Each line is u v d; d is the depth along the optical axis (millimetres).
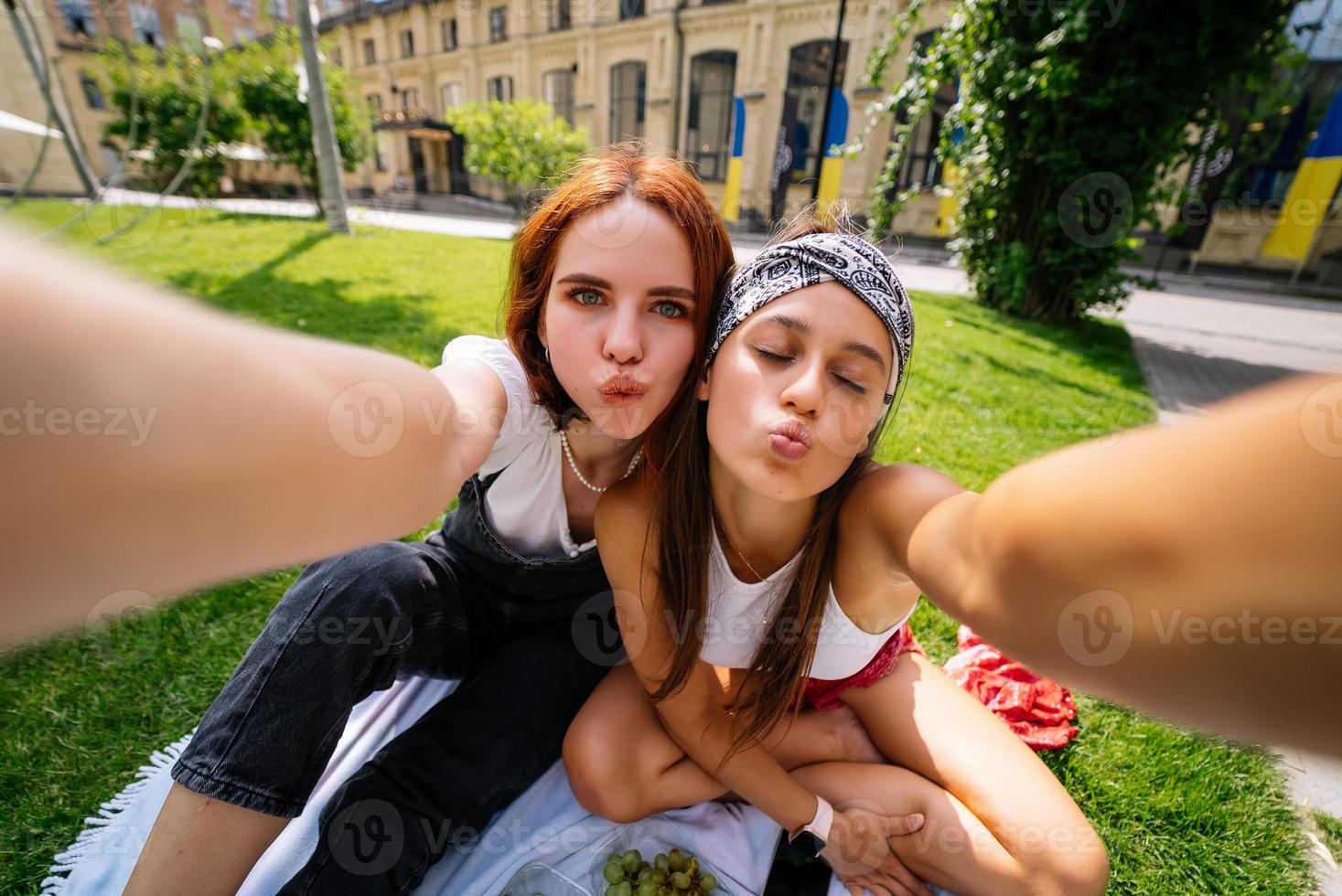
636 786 1184
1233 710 370
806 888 1183
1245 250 12234
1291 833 1367
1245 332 7113
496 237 11438
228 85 13352
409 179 23031
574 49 17781
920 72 6664
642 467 1142
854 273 791
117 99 13203
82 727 1416
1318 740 353
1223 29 5223
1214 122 5750
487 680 1167
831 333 763
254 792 892
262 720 904
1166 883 1269
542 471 1116
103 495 303
